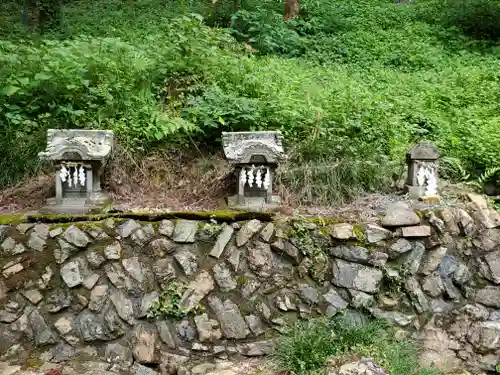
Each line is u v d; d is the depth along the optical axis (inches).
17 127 202.4
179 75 227.3
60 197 170.4
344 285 164.7
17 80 203.8
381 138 217.5
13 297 156.7
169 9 368.5
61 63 210.1
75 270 157.8
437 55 344.8
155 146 204.1
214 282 161.2
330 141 201.3
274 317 160.6
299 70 278.2
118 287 157.9
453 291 170.4
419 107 253.6
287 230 166.2
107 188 188.4
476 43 371.2
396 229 171.0
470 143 221.3
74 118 200.4
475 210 181.3
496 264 172.6
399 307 167.0
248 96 226.7
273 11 363.6
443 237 173.0
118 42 225.9
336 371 141.6
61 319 155.9
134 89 215.9
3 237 159.6
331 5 416.2
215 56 234.4
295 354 148.5
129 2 386.9
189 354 156.2
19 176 193.9
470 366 162.2
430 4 434.0
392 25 404.5
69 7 378.0
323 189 188.4
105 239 160.2
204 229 163.9
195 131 209.9
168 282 159.8
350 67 318.3
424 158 190.1
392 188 201.2
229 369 152.0
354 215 178.1
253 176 177.3
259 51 318.7
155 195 190.1
